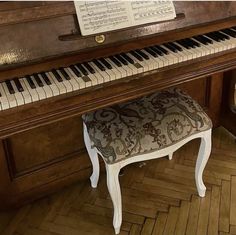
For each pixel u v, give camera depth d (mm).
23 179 1648
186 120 1410
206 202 1669
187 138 1426
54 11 1238
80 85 1188
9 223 1617
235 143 2070
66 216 1645
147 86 1312
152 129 1356
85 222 1605
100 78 1218
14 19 1179
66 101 1183
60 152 1708
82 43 1307
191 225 1556
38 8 1207
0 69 1194
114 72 1248
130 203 1683
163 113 1404
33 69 1245
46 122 1183
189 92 1937
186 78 1380
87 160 1805
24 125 1150
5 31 1186
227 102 2086
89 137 1454
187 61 1350
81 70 1267
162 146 1364
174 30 1463
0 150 1508
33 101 1131
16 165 1608
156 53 1372
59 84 1187
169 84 1355
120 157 1314
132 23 1365
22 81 1207
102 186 1816
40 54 1251
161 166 1917
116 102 1282
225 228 1533
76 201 1730
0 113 1094
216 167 1887
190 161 1943
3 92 1145
